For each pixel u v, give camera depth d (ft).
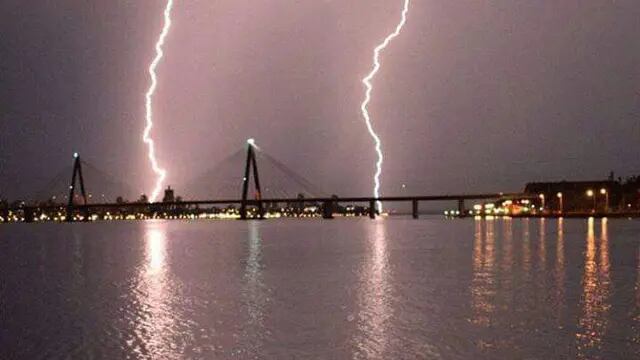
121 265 158.51
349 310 88.43
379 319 82.07
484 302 92.32
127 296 103.65
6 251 222.48
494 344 68.90
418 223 607.78
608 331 73.51
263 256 180.65
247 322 81.46
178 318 84.53
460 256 167.63
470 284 110.52
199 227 550.77
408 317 82.99
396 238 279.69
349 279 120.78
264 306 92.38
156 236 346.33
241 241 271.90
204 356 66.80
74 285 118.73
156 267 150.71
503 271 128.77
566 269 130.21
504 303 91.25
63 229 535.19
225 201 644.27
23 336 75.77
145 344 71.51
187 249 219.00
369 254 181.88
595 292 99.35
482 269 133.28
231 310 89.61
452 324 78.28
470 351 66.74
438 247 206.39
